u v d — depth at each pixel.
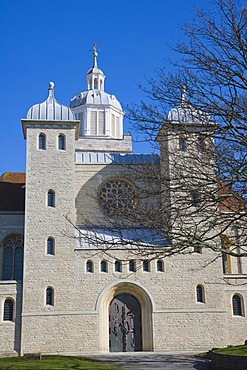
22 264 42.56
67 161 41.97
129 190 44.22
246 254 19.92
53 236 39.69
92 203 43.94
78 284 38.69
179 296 39.31
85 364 24.28
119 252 39.62
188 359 31.41
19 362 24.78
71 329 37.62
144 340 38.66
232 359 24.19
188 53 21.31
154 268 39.72
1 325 37.41
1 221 43.09
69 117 43.22
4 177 51.56
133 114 24.05
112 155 46.31
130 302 41.09
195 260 40.16
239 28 20.73
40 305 37.91
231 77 20.77
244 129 20.53
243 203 19.92
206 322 38.91
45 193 40.81
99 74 59.50
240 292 40.41
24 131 44.28
